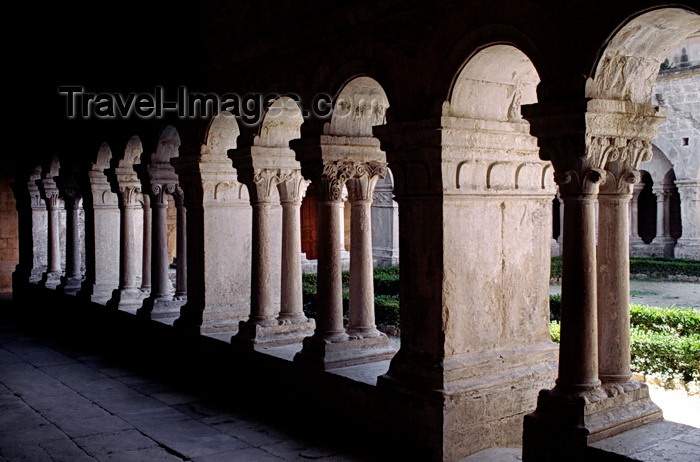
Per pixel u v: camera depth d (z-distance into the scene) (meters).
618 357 4.79
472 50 5.03
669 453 4.14
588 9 4.36
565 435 4.42
